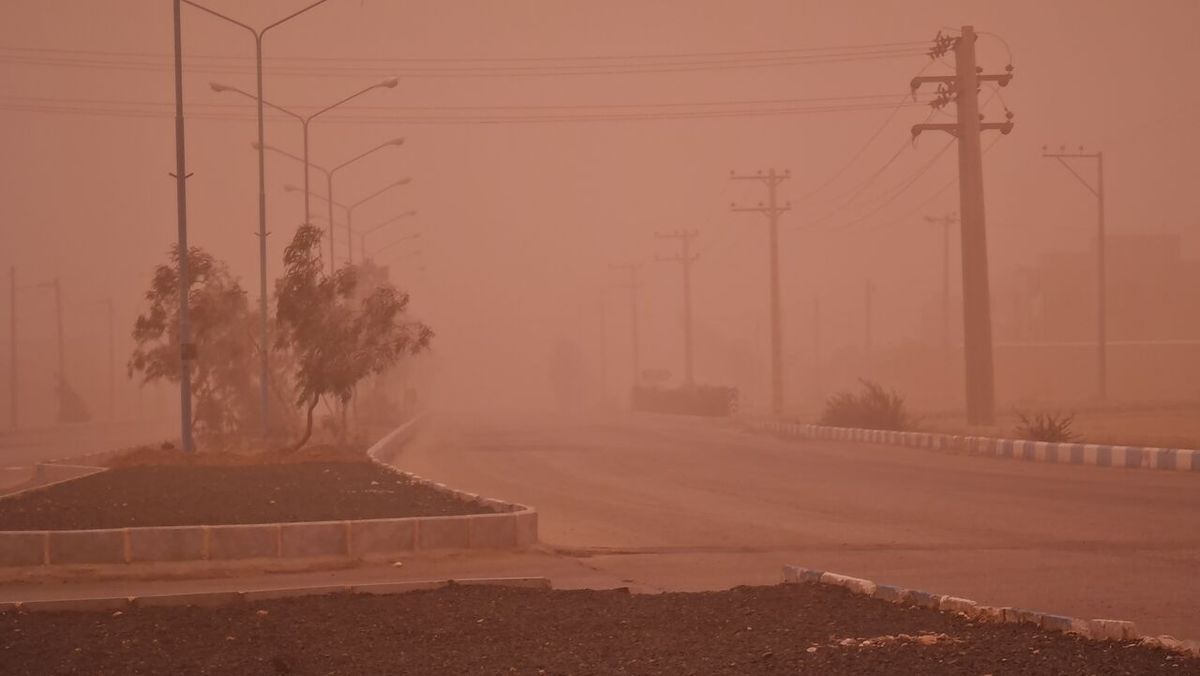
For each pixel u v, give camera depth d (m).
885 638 10.87
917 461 39.59
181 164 36.09
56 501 22.48
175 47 35.75
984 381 47.09
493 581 15.47
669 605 13.45
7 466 46.75
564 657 10.77
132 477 29.09
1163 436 41.53
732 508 26.30
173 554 17.09
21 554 16.72
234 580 16.45
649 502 27.94
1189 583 15.35
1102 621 10.86
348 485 26.34
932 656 10.04
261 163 44.62
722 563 18.19
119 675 10.24
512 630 12.14
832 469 37.22
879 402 55.03
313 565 17.31
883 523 22.91
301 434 50.47
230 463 35.16
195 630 12.29
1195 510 23.55
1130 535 20.20
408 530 18.27
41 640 11.77
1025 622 11.57
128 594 15.27
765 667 9.96
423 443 57.78
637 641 11.42
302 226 38.19
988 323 47.34
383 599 14.17
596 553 19.12
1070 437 41.03
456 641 11.66
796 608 12.88
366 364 38.25
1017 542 19.75
